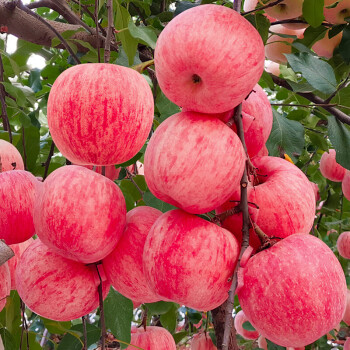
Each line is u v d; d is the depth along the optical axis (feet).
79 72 2.26
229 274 2.16
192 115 2.22
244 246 2.15
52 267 2.39
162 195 2.24
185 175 2.13
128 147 2.28
